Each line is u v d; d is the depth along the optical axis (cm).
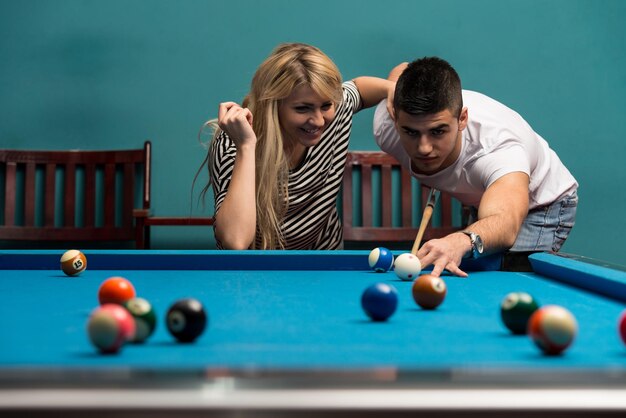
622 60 450
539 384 73
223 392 72
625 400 73
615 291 150
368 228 429
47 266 205
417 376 74
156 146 443
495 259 203
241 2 443
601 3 449
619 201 451
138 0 442
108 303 129
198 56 443
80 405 71
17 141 443
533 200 267
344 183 430
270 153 246
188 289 165
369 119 440
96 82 443
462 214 427
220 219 241
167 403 71
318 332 113
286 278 185
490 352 99
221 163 258
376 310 121
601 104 450
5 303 142
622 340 100
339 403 71
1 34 443
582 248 451
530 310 108
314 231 275
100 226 439
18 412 71
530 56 448
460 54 447
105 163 433
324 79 235
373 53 445
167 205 444
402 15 446
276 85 238
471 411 72
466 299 149
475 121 241
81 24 443
